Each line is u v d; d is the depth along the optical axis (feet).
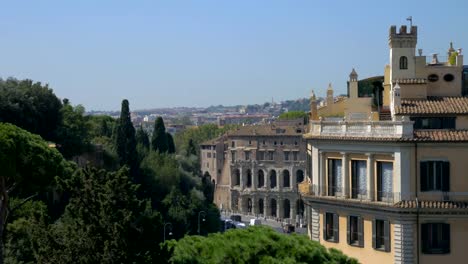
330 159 240.73
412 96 236.43
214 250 197.06
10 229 266.98
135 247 184.55
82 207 189.06
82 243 184.24
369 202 225.97
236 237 202.90
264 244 197.77
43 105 483.51
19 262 243.60
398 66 240.73
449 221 221.25
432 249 221.46
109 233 184.85
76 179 192.13
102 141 588.09
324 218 241.55
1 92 464.24
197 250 198.59
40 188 295.48
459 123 226.38
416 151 220.64
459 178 221.87
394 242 222.28
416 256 221.05
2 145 273.54
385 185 225.56
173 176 592.60
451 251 221.66
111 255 180.96
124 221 183.52
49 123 489.67
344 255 208.95
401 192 220.43
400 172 220.43
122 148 563.89
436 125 226.99
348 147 233.76
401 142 219.41
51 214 392.47
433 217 220.84
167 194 577.02
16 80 490.90
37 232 191.11
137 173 567.18
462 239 222.28
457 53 255.09
